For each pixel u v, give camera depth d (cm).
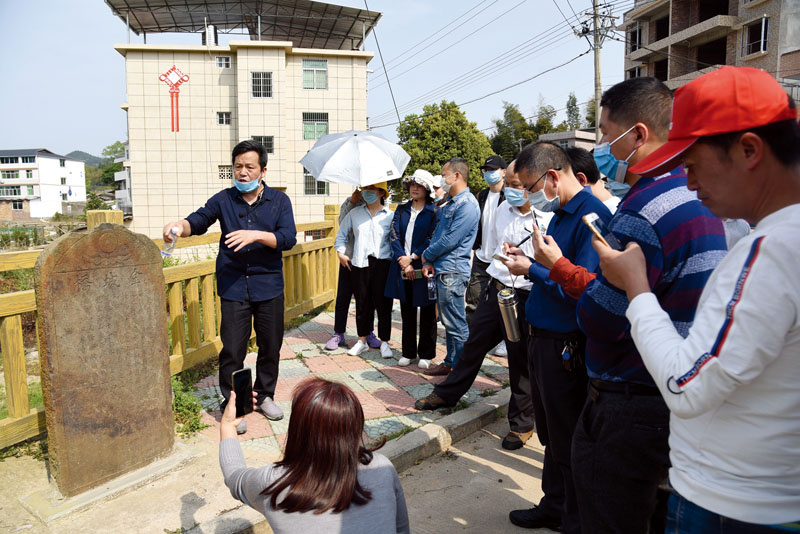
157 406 316
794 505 111
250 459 332
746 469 115
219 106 2636
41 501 277
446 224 449
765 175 114
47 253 262
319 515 163
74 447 279
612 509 181
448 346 474
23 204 8412
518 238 365
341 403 168
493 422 418
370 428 378
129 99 2584
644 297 131
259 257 381
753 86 114
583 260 243
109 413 293
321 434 165
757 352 105
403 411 409
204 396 430
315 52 2628
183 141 2634
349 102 2698
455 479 336
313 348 563
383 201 550
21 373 316
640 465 174
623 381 174
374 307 556
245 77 2569
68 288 272
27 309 312
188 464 324
